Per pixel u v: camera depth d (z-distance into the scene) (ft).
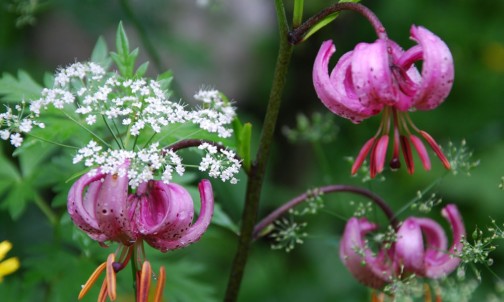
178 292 2.31
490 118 3.52
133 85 2.01
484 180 3.20
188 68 3.40
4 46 3.05
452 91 3.60
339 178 3.25
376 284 2.11
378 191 3.18
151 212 1.97
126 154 1.94
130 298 2.39
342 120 3.40
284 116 3.84
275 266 2.85
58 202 2.24
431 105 1.96
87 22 2.91
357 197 3.11
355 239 2.09
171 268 2.33
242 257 2.15
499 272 2.90
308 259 3.01
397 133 2.01
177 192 1.96
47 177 2.28
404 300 2.10
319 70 1.98
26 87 2.21
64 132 2.15
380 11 3.59
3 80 2.21
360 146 3.34
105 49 2.21
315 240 3.04
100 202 1.93
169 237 1.96
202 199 1.97
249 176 2.11
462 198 3.21
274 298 2.81
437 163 3.30
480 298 2.75
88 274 2.26
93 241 2.27
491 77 3.63
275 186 3.33
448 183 3.21
